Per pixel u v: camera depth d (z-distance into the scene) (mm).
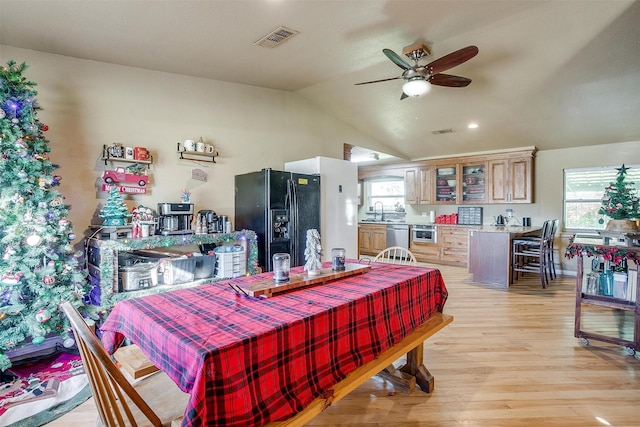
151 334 1288
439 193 7098
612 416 1894
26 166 2369
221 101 4000
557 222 5570
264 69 3621
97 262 2762
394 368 2293
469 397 2088
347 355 1492
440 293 2248
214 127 3936
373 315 1663
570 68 3453
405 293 1918
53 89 2973
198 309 1451
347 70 3713
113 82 3266
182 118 3693
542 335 3051
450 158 6766
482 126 5262
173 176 3617
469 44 3088
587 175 5539
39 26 2539
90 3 2279
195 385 990
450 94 4355
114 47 2926
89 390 2178
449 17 2648
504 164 6102
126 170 3277
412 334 1919
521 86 3945
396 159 7328
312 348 1340
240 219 3980
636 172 5086
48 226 2414
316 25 2705
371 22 2686
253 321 1291
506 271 4848
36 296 2463
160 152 3535
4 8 2301
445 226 6746
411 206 7742
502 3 2479
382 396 2102
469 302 4078
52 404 2029
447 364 2510
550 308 3842
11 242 2303
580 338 2875
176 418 1245
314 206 4020
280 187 3717
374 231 7805
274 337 1204
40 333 2336
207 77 3828
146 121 3453
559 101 4188
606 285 2865
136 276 2838
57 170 2969
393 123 5508
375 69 3699
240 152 4152
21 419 1887
